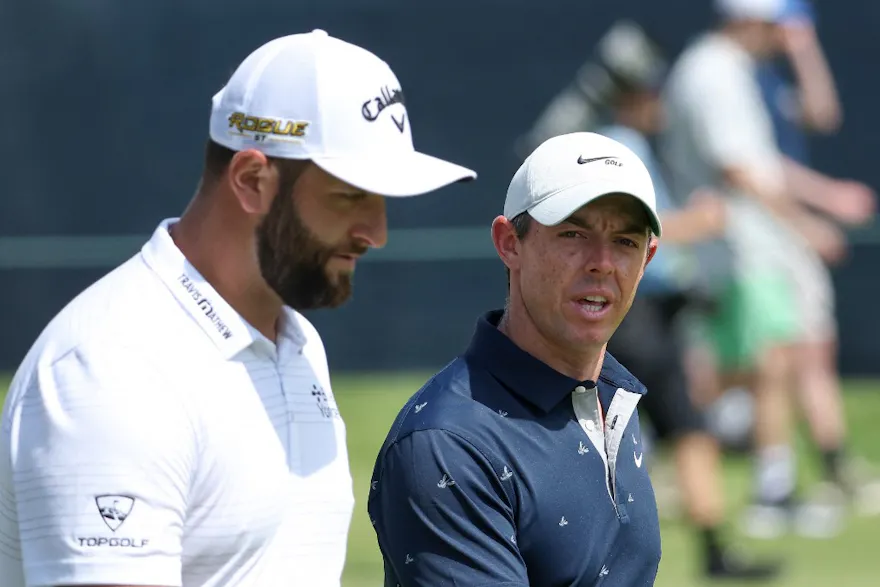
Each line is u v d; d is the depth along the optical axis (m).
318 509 9.66
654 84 25.50
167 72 41.16
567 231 10.45
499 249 10.97
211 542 9.11
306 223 9.27
